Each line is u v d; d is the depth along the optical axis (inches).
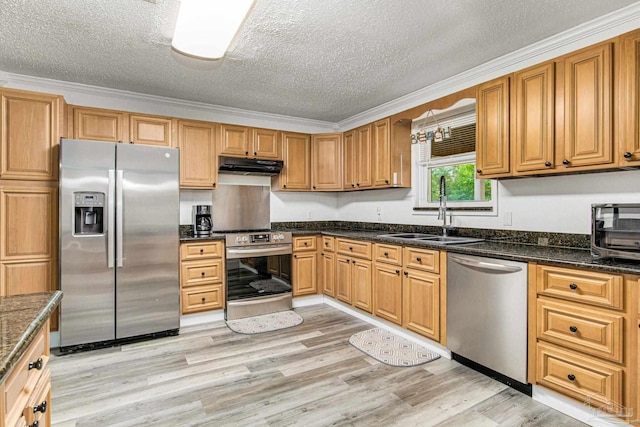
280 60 109.7
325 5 79.9
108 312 113.9
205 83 129.6
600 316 69.1
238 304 143.1
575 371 72.9
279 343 116.4
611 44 77.1
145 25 88.1
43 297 47.9
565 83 85.4
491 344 89.2
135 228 118.2
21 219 106.5
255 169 158.9
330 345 114.4
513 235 109.3
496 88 101.3
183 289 132.6
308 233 161.0
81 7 79.9
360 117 174.1
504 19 86.2
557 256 79.7
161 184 123.0
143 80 126.0
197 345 115.1
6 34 92.3
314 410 77.5
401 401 80.9
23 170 106.6
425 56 107.3
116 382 90.0
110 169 113.8
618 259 74.5
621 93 75.7
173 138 140.0
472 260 93.1
